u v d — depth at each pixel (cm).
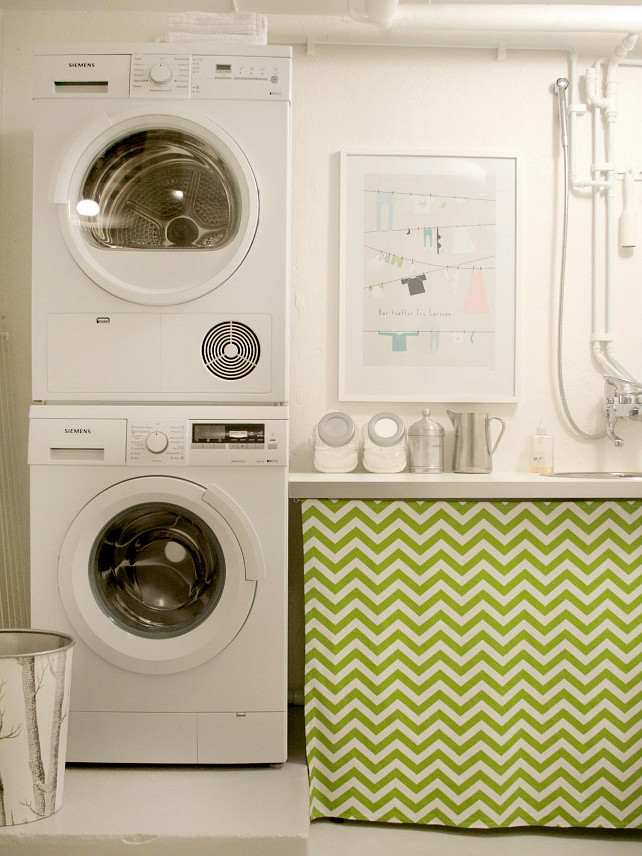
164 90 186
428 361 246
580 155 247
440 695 188
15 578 237
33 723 157
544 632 189
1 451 236
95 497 180
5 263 241
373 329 245
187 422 182
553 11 227
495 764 187
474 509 190
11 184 241
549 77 246
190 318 186
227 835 154
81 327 187
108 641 179
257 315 186
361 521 190
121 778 179
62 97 186
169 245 191
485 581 190
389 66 246
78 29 244
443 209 246
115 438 181
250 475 182
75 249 184
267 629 182
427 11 227
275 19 243
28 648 179
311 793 185
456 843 182
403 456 229
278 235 186
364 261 245
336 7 236
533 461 240
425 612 189
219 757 182
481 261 246
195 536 188
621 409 236
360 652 189
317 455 231
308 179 246
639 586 191
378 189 245
